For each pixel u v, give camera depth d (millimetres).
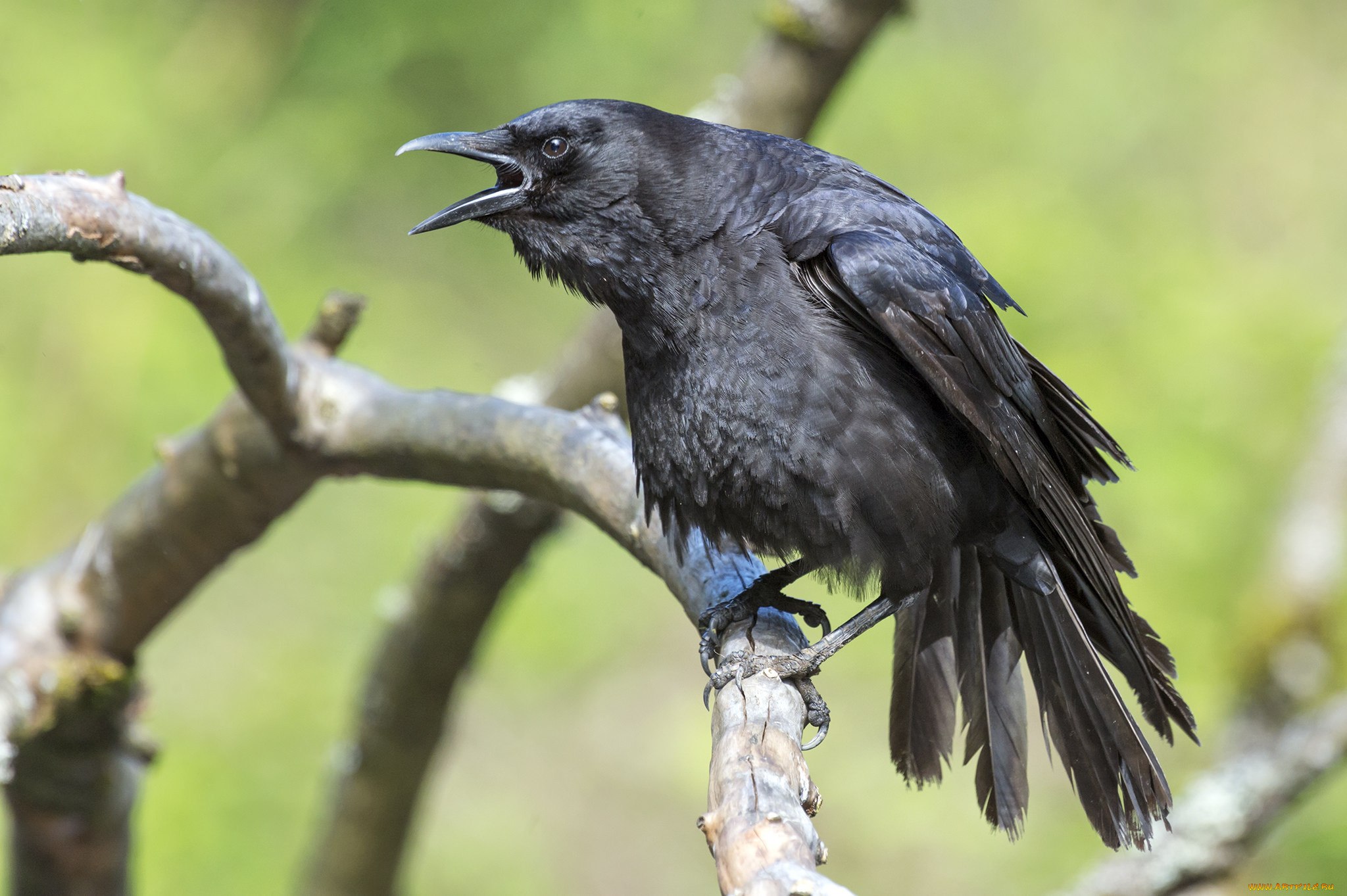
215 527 6898
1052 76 18016
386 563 14930
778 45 8023
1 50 13969
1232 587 12719
